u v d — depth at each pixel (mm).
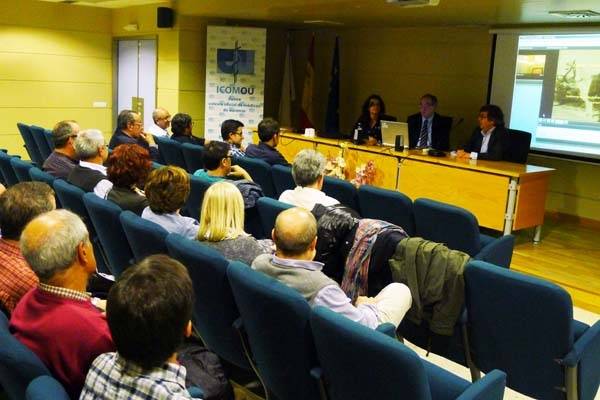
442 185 5535
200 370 2006
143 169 3172
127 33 9000
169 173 2787
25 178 4125
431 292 2357
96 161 3805
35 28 8484
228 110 8539
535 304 2125
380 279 2547
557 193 7004
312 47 9273
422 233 3672
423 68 8281
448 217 3459
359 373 1672
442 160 5523
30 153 6648
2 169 4719
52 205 2143
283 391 2102
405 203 3686
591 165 6680
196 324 2459
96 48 9148
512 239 3363
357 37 9117
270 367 2086
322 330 1722
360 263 2523
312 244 2166
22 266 1945
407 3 5281
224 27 8289
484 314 2307
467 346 2463
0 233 2133
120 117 5598
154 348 1236
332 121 9055
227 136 5609
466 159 5660
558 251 5453
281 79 10000
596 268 4953
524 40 7066
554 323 2113
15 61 8398
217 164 4000
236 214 2484
